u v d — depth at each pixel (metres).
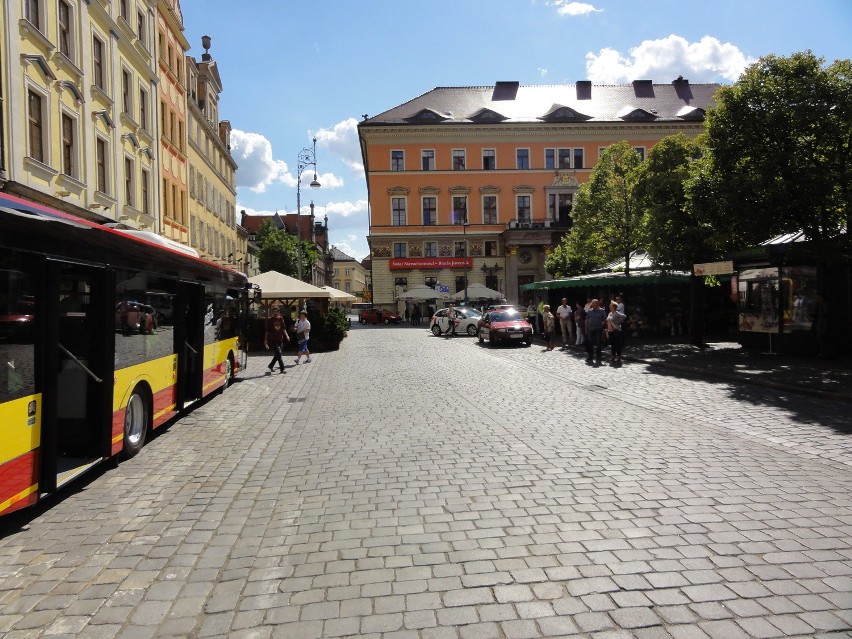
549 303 31.00
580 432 8.43
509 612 3.50
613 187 30.06
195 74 37.12
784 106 14.13
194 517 5.39
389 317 56.56
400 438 8.34
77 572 4.27
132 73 24.80
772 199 14.07
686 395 11.68
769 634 3.19
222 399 12.68
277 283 25.73
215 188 43.69
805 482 5.88
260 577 4.11
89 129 20.70
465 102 62.66
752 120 14.60
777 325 18.58
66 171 19.52
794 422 8.86
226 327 13.88
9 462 4.96
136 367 7.69
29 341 5.28
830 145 14.20
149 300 8.23
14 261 5.04
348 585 3.92
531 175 59.22
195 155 36.97
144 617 3.61
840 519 4.84
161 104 29.47
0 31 15.59
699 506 5.21
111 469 7.09
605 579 3.87
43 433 5.50
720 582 3.79
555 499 5.48
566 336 25.34
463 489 5.88
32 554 4.61
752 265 19.75
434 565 4.16
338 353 24.36
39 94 17.64
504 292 58.97
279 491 6.13
